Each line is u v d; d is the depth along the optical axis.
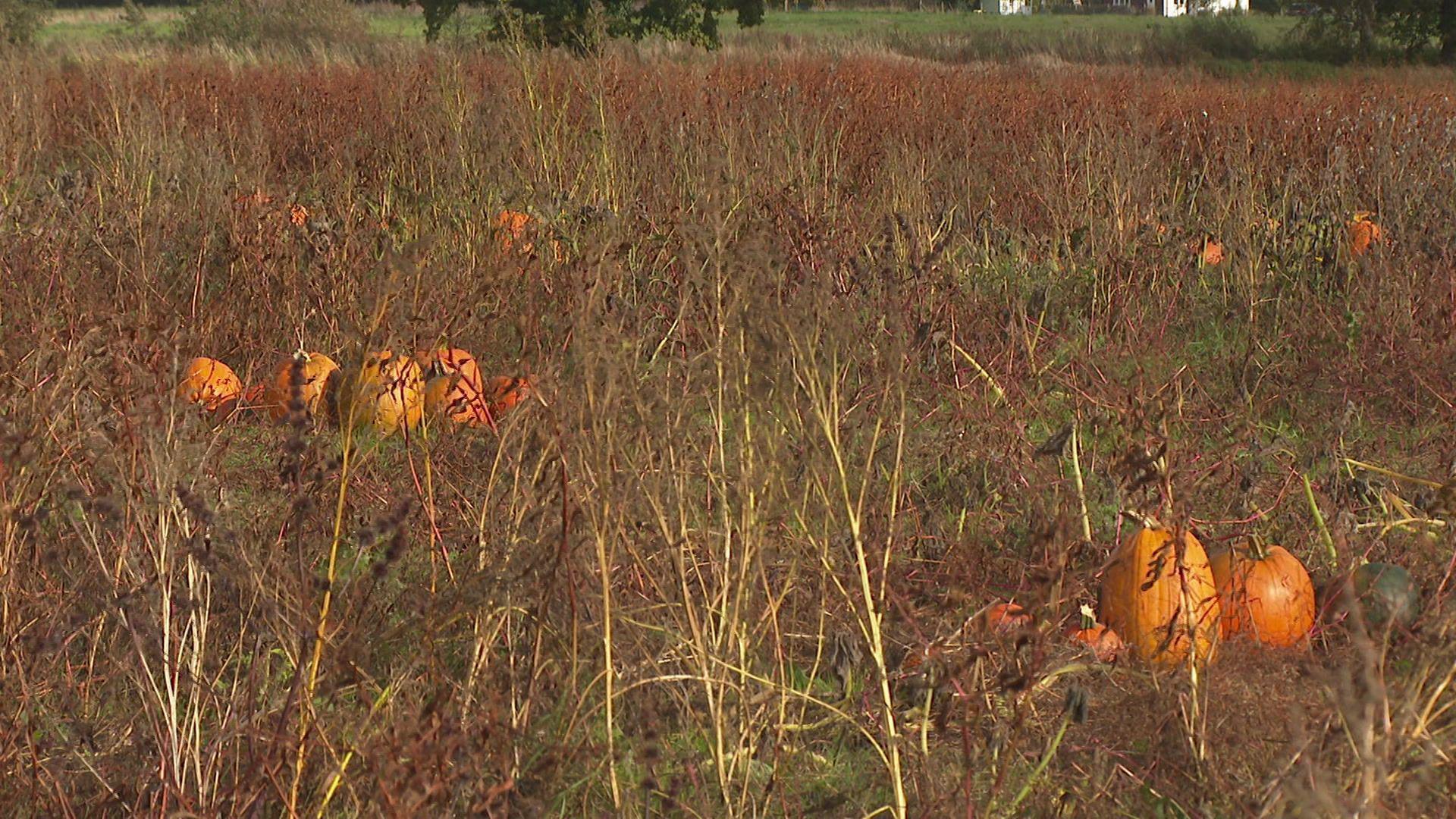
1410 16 43.31
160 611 3.97
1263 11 76.88
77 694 4.51
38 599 4.54
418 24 50.84
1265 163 11.44
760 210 8.98
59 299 6.93
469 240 8.87
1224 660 4.65
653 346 6.61
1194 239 9.93
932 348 7.22
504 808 3.66
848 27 60.06
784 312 4.22
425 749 3.62
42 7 44.22
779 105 11.45
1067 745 4.36
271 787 3.89
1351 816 3.28
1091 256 9.38
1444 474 6.45
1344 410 7.18
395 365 5.54
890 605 4.95
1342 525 5.39
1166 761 4.18
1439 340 7.84
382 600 4.84
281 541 4.79
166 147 10.30
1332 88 20.25
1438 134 11.83
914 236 8.58
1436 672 4.14
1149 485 5.12
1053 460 6.30
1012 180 11.63
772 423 4.27
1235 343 8.44
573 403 4.54
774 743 4.29
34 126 11.91
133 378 4.37
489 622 4.34
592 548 4.39
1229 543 5.39
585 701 4.28
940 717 4.01
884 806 4.05
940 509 5.96
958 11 78.19
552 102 10.78
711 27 32.44
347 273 8.12
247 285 8.20
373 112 13.64
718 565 4.47
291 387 4.04
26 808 4.01
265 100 15.48
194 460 4.45
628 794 4.00
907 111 14.55
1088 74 23.86
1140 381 5.58
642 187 10.25
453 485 5.88
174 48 30.59
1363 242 9.72
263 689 4.31
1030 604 4.08
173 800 3.80
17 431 4.31
